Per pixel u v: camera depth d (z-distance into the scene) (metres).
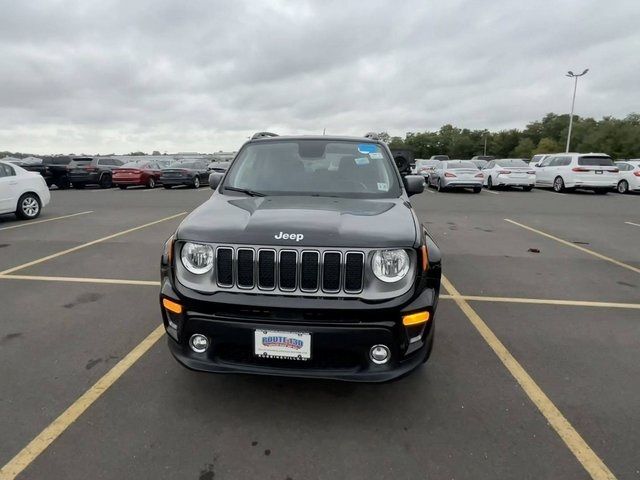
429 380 3.27
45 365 3.41
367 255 2.56
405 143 141.25
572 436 2.64
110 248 7.60
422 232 3.01
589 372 3.41
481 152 130.62
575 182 19.38
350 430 2.69
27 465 2.35
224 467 2.37
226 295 2.61
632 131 72.44
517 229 9.94
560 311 4.73
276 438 2.61
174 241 2.81
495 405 2.96
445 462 2.42
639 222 11.09
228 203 3.34
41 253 7.20
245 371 2.63
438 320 4.44
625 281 5.89
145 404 2.92
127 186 25.31
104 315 4.44
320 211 3.01
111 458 2.42
